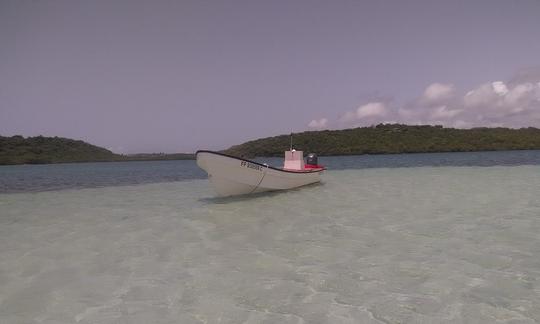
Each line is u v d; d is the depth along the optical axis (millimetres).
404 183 17422
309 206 11023
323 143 95312
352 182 18578
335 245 6594
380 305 4074
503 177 18953
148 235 7832
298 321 3748
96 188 20047
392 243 6598
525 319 3672
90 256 6336
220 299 4348
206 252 6379
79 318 3953
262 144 92938
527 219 8273
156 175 32219
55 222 9719
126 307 4195
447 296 4262
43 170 51125
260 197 13273
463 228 7562
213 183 12180
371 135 97750
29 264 5957
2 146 85750
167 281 4996
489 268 5156
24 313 4109
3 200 14969
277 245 6723
